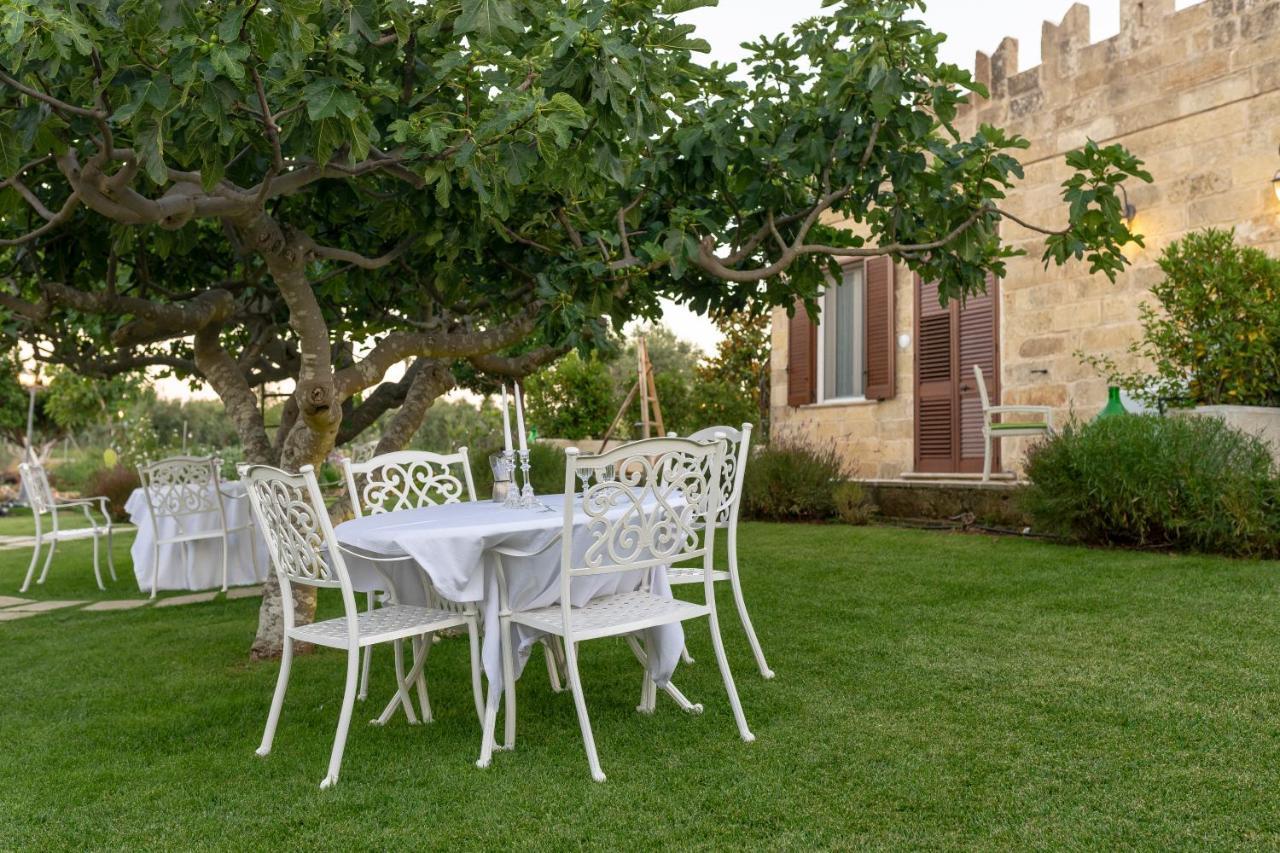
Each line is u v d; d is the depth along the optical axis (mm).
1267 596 4762
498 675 3174
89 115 2990
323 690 4078
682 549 3393
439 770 3008
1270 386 6934
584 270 4344
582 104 3316
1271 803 2451
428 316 5793
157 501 7109
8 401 22094
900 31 4035
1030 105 9289
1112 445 6461
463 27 2693
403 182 4152
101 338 6328
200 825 2629
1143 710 3209
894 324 10469
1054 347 9070
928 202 4574
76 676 4523
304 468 3004
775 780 2766
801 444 10758
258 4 2691
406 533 3092
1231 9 7852
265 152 3523
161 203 3477
